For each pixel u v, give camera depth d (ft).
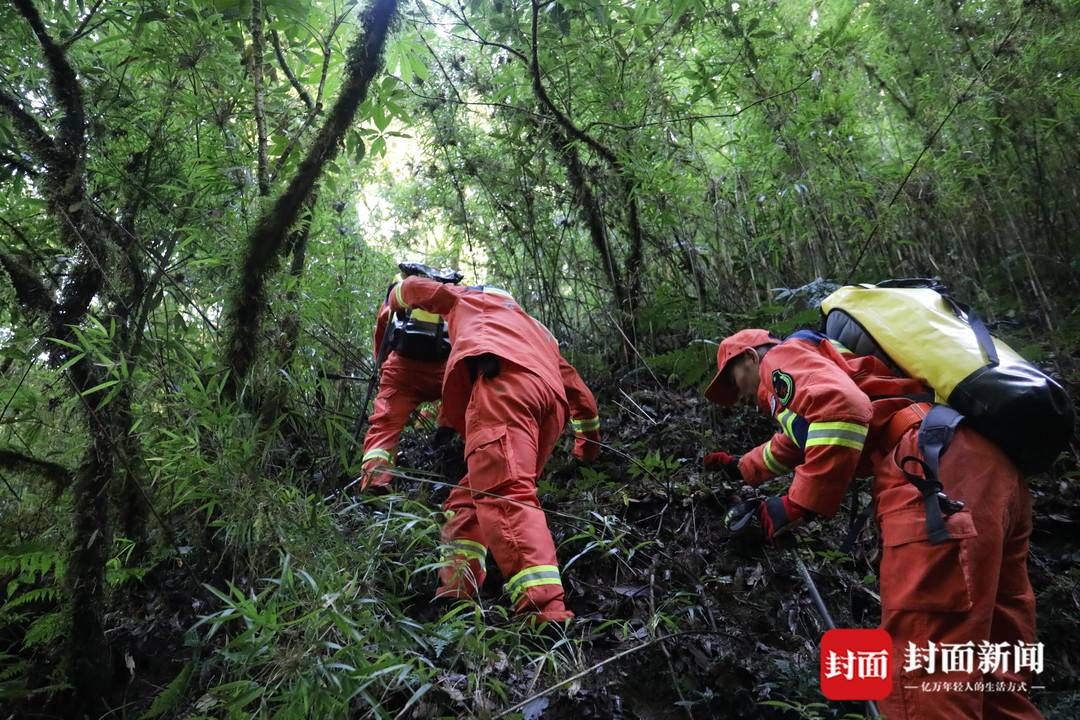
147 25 8.93
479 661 7.04
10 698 7.26
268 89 10.18
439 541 8.42
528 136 13.30
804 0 14.85
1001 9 13.06
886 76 14.71
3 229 8.78
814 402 6.96
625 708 7.38
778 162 13.29
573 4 11.91
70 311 7.34
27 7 7.68
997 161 13.32
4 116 8.24
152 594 9.02
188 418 7.29
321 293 10.57
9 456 7.67
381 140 11.92
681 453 11.71
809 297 12.54
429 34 12.91
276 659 5.77
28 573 7.72
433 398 11.87
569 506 10.68
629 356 14.05
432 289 10.55
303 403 10.89
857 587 8.88
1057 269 13.75
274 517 6.95
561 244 14.74
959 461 6.57
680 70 14.06
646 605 8.72
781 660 7.76
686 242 13.66
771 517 7.41
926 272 13.48
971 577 6.21
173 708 7.07
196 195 9.16
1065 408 6.46
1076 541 9.59
